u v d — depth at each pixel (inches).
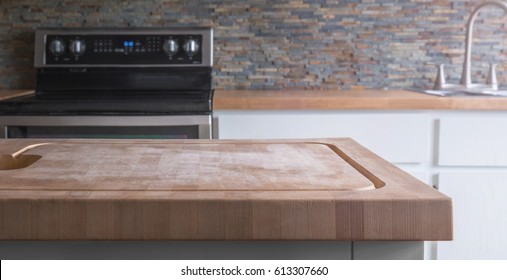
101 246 30.8
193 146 49.2
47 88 105.0
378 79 111.8
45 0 110.6
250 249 30.9
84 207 29.4
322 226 29.2
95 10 110.8
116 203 29.4
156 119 86.3
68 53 104.7
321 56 111.5
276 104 89.6
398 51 111.1
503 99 87.7
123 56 104.4
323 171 38.1
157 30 104.9
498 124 88.8
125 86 105.5
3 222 29.4
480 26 110.1
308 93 100.6
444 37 110.6
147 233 29.4
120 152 45.4
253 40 111.1
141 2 110.4
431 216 29.2
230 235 29.4
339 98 89.4
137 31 104.7
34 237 29.5
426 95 93.5
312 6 110.3
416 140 89.8
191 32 104.9
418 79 111.7
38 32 105.1
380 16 110.3
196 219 29.4
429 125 89.7
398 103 88.9
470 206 89.9
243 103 89.7
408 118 89.5
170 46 103.4
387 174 36.7
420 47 110.9
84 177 35.7
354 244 30.7
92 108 86.4
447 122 89.0
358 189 32.7
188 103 87.4
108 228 29.4
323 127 90.3
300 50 111.4
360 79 111.8
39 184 33.6
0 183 33.8
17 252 30.7
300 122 90.4
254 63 111.7
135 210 29.4
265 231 29.3
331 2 110.3
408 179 35.1
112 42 104.6
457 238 90.4
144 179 35.2
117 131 87.0
